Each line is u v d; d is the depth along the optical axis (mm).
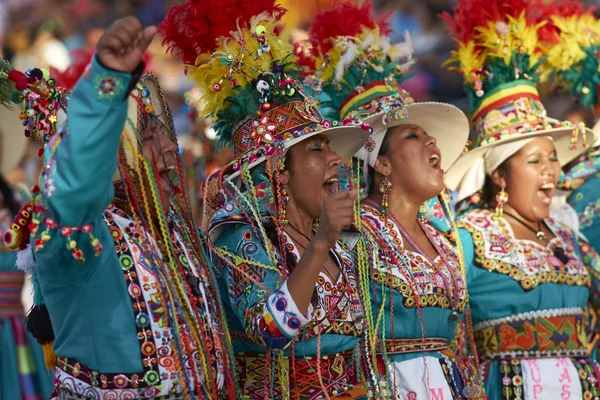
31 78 3654
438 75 11414
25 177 8828
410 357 4934
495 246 5738
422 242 5273
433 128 5559
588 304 6406
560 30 6539
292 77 4605
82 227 3219
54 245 3277
